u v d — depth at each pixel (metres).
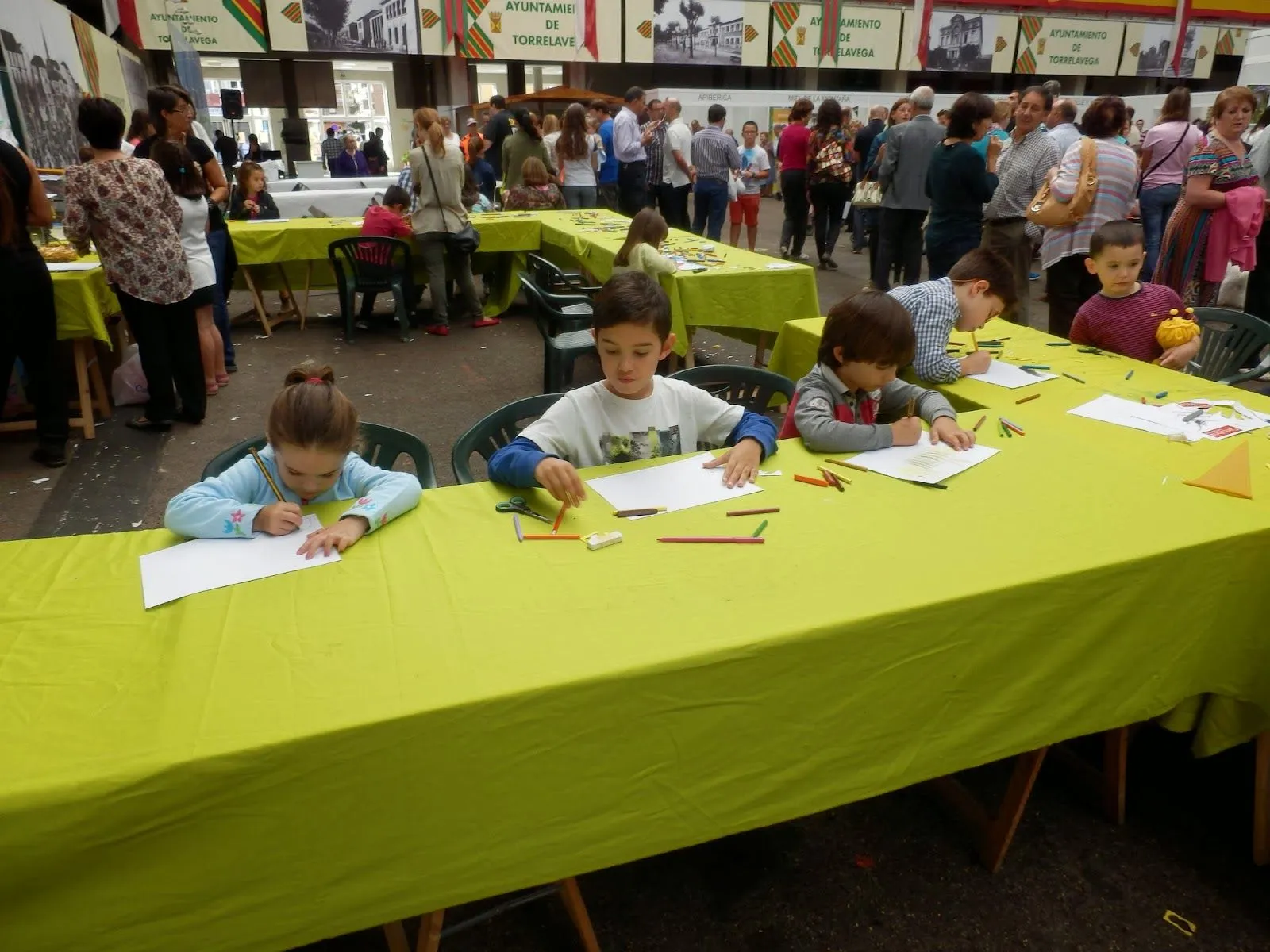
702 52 16.97
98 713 1.03
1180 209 4.52
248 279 6.25
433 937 1.36
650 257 4.38
